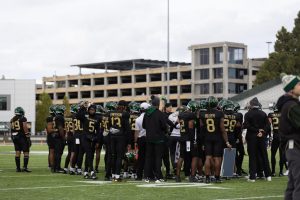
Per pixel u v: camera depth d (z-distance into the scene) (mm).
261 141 15945
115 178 15516
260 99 69688
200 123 15469
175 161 17125
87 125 16172
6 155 31969
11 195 12211
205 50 102125
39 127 105875
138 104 17688
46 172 19078
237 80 100500
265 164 16078
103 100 126812
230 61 99875
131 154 17172
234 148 16125
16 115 19422
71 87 133250
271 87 69438
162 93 114750
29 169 20734
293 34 72312
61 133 18844
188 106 15938
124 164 17266
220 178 15836
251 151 15758
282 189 13617
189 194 12453
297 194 8070
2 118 95438
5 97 95688
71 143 18625
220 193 12695
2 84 95750
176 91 112875
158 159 15336
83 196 12055
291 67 70188
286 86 8375
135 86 120188
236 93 100375
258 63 102562
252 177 15734
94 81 130250
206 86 102312
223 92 98812
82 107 16703
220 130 15180
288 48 72312
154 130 15258
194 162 15703
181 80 110062
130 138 17156
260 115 15758
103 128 16438
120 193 12625
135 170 17172
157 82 115750
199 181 15656
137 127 16141
